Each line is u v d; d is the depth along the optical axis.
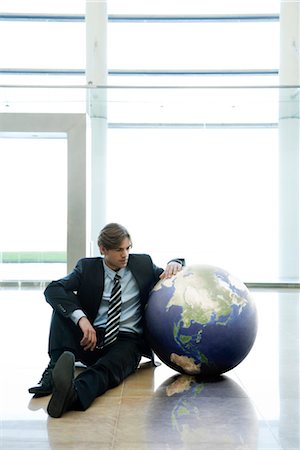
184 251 10.77
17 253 10.45
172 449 2.78
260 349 5.20
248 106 9.84
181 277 4.15
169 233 10.76
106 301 4.25
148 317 4.18
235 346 4.01
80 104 9.40
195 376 4.25
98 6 10.84
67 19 11.66
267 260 10.74
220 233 10.79
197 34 11.76
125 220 10.64
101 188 10.05
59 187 10.27
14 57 11.77
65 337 4.01
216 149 10.67
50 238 10.40
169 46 11.80
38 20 11.68
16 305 7.96
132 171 10.59
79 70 11.79
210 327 3.94
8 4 11.56
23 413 3.36
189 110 9.83
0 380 4.14
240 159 10.66
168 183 10.67
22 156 10.31
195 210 10.77
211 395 3.73
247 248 10.78
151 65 11.83
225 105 9.71
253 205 10.73
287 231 10.59
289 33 11.05
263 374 4.30
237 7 11.59
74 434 3.00
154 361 4.60
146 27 11.77
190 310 3.98
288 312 7.47
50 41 11.74
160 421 3.20
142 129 10.54
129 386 3.96
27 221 10.41
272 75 11.80
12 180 10.37
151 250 10.72
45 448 2.80
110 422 3.19
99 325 4.20
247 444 2.85
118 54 11.80
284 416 3.30
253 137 10.61
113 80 11.85
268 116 10.19
